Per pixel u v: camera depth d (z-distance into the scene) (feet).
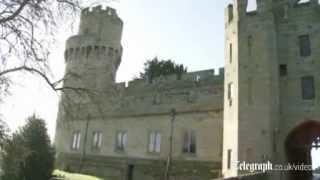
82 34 151.84
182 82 117.08
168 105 116.88
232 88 87.30
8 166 61.77
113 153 125.59
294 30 83.82
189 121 110.11
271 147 75.72
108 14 155.74
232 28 91.30
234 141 81.30
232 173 79.61
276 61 82.12
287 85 81.35
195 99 111.24
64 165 136.98
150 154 115.65
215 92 107.86
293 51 82.74
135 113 124.57
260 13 85.81
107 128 130.62
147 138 118.21
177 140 110.63
